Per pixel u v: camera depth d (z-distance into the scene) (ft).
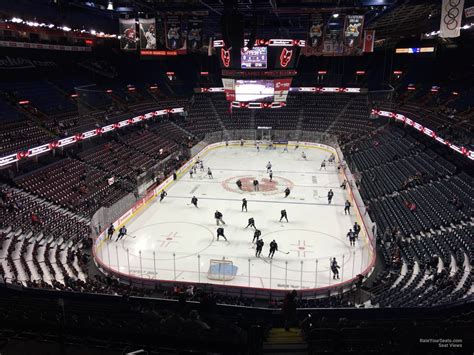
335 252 92.27
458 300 53.62
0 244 81.76
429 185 116.67
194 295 66.74
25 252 81.30
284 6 84.17
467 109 157.89
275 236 101.14
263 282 78.59
